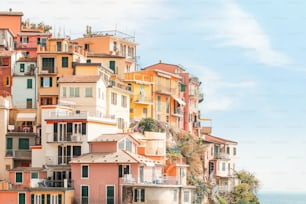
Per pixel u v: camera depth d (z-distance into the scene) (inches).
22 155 5546.3
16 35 7076.8
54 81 6092.5
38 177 5246.1
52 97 6058.1
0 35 6692.9
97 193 5036.9
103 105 5930.1
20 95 6077.8
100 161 5044.3
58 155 5270.7
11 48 6899.6
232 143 7175.2
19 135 5570.9
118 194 5000.0
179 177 5442.9
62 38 6176.2
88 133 5251.0
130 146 5364.2
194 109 7534.5
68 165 5201.8
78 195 5064.0
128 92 6338.6
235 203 6560.0
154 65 7362.2
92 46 7165.4
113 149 5157.5
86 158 5113.2
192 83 7455.7
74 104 5743.1
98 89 5792.3
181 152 6225.4
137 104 6589.6
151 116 6707.7
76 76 5861.2
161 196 5002.5
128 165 5019.7
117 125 5944.9
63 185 5123.0
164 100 6909.5
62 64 6117.1
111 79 6427.2
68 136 5255.9
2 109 5610.2
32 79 6092.5
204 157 6530.5
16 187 5108.3
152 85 6742.1
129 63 7258.9
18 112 5954.7
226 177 6811.0
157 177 5285.4
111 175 5027.1
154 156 5615.2
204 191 5954.7
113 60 6811.0
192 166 6215.6
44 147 5369.1
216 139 7116.1
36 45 7062.0
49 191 4977.9
